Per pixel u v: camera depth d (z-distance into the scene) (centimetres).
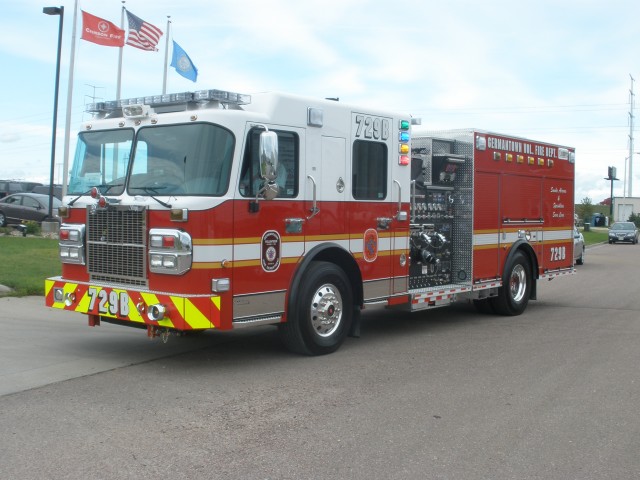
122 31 2344
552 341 869
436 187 948
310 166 742
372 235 823
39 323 909
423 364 732
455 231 994
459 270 990
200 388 622
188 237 641
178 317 634
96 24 2292
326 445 481
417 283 934
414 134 1012
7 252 1598
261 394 606
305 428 516
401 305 882
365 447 478
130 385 628
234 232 659
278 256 706
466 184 979
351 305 796
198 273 641
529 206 1116
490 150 1009
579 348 825
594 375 690
